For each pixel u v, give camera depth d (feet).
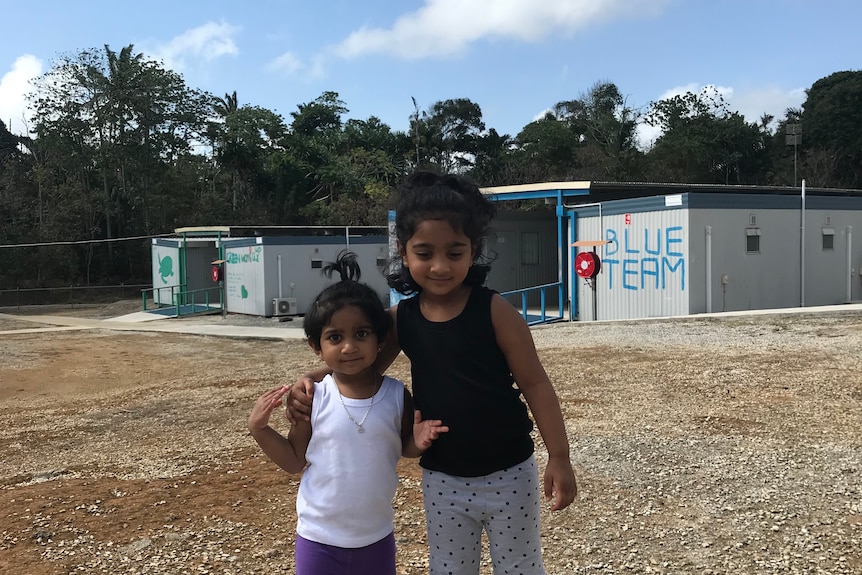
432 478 7.43
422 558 11.61
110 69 152.46
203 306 85.56
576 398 23.34
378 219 140.15
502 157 176.65
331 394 7.51
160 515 14.33
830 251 52.80
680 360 29.30
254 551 12.28
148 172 154.51
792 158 172.24
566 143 163.43
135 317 81.15
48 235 136.56
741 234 47.73
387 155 176.04
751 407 20.83
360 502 7.24
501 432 7.16
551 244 68.18
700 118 175.11
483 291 7.29
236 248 76.69
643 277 48.57
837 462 15.55
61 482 17.24
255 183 169.07
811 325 37.24
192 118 160.25
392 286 7.82
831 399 21.27
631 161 152.35
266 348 48.11
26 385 37.19
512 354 7.11
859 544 11.39
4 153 169.58
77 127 148.46
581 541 12.07
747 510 13.09
